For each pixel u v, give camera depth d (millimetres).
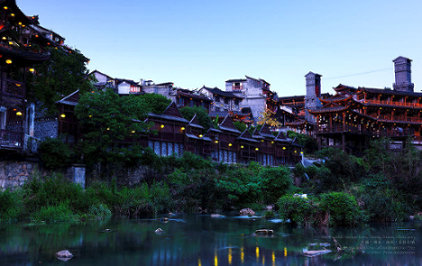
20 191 28266
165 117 47688
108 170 37438
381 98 94750
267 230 23688
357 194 35469
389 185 38281
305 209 27750
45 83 41000
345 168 44344
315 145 87875
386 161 43906
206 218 32688
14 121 29766
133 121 39875
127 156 37469
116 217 31109
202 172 42906
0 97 27531
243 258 16484
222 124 60688
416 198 36438
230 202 41750
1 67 28312
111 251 17578
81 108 35250
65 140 36406
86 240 20109
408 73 105062
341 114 80250
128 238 21156
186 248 18625
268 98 112375
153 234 22828
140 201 33875
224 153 59344
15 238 20062
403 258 16828
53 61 45281
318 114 81500
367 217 29656
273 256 16938
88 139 37625
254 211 40812
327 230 25453
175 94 88438
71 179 33062
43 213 26641
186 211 37688
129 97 39375
